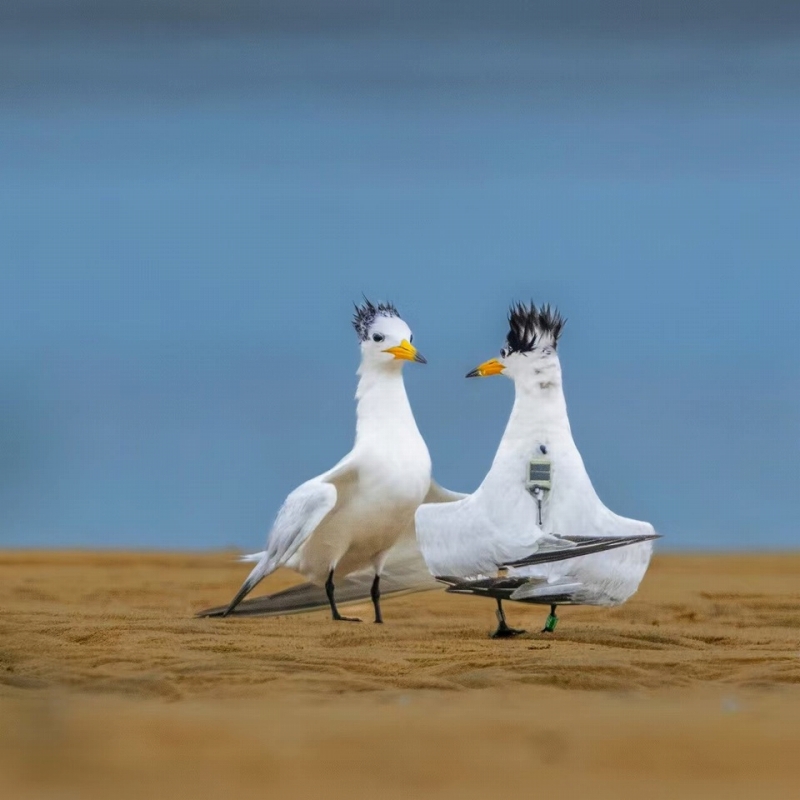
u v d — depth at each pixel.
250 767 9.12
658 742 9.77
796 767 9.15
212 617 18.81
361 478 19.19
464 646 15.36
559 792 8.51
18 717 10.79
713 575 26.12
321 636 16.16
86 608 20.19
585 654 14.56
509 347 16.75
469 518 16.70
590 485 16.66
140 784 8.65
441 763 9.23
